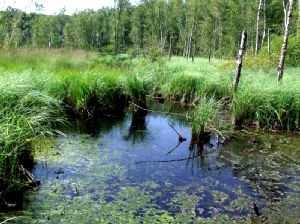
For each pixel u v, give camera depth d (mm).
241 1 42281
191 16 49562
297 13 33812
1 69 9977
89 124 9555
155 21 57688
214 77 14461
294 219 4836
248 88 10445
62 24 79125
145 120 10617
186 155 7355
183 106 13328
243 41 11070
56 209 4684
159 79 15523
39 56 17500
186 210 4906
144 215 4691
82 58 20750
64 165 6270
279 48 25750
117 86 11500
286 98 10023
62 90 10188
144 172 6242
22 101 6480
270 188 5820
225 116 10992
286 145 8383
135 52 34844
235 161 7102
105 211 4730
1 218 4348
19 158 5758
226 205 5137
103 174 6000
